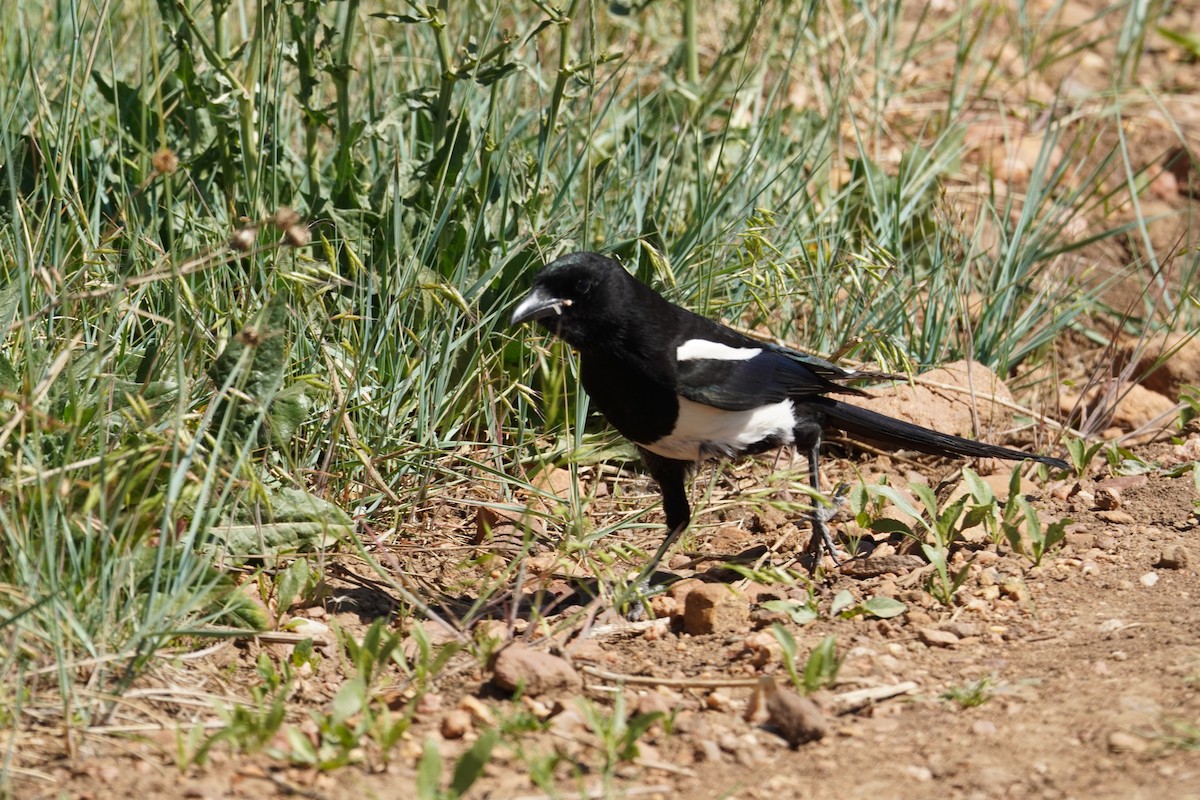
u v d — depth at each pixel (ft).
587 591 27.40
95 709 22.43
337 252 34.88
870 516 31.45
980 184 50.24
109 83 38.37
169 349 29.37
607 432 34.71
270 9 34.58
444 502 32.73
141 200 35.12
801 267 39.58
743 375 29.63
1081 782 20.24
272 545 28.27
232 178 35.73
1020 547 28.89
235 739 21.63
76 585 23.72
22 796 20.13
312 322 32.73
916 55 58.23
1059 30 61.72
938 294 40.11
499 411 35.09
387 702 23.70
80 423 25.12
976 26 61.52
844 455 37.99
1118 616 26.23
